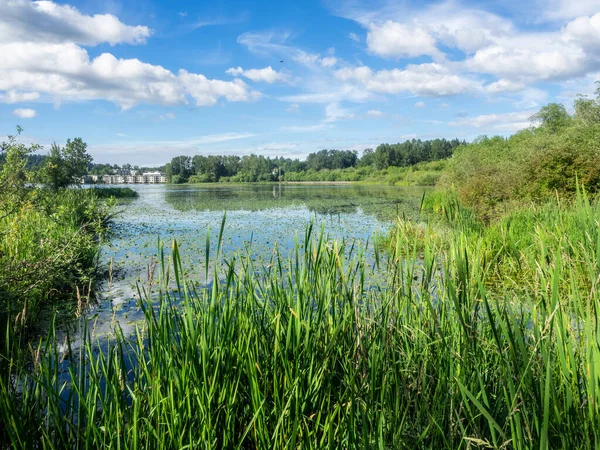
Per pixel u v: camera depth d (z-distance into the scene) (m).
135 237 11.65
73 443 1.88
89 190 22.30
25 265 4.46
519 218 8.28
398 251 2.26
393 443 1.66
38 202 5.51
